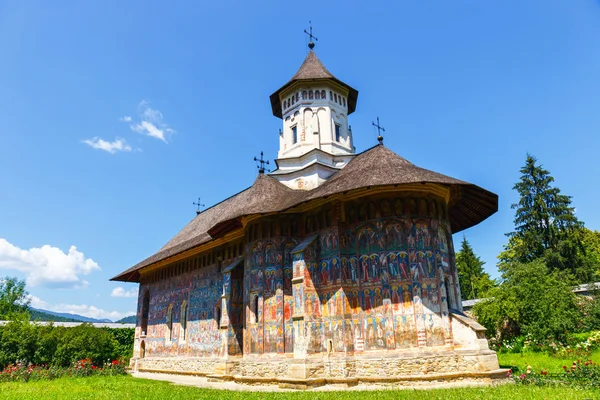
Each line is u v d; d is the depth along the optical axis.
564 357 27.20
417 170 20.16
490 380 17.00
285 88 31.02
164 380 26.86
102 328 41.66
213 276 29.09
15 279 66.25
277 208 22.34
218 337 27.41
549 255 50.09
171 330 33.44
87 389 20.86
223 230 26.14
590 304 35.47
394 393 15.02
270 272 22.47
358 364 18.75
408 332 18.39
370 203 20.42
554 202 54.28
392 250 19.52
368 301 19.39
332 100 30.61
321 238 21.17
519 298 35.03
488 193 21.12
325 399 14.47
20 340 32.59
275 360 21.06
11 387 22.05
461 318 18.56
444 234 21.00
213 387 21.38
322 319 19.97
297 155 29.28
